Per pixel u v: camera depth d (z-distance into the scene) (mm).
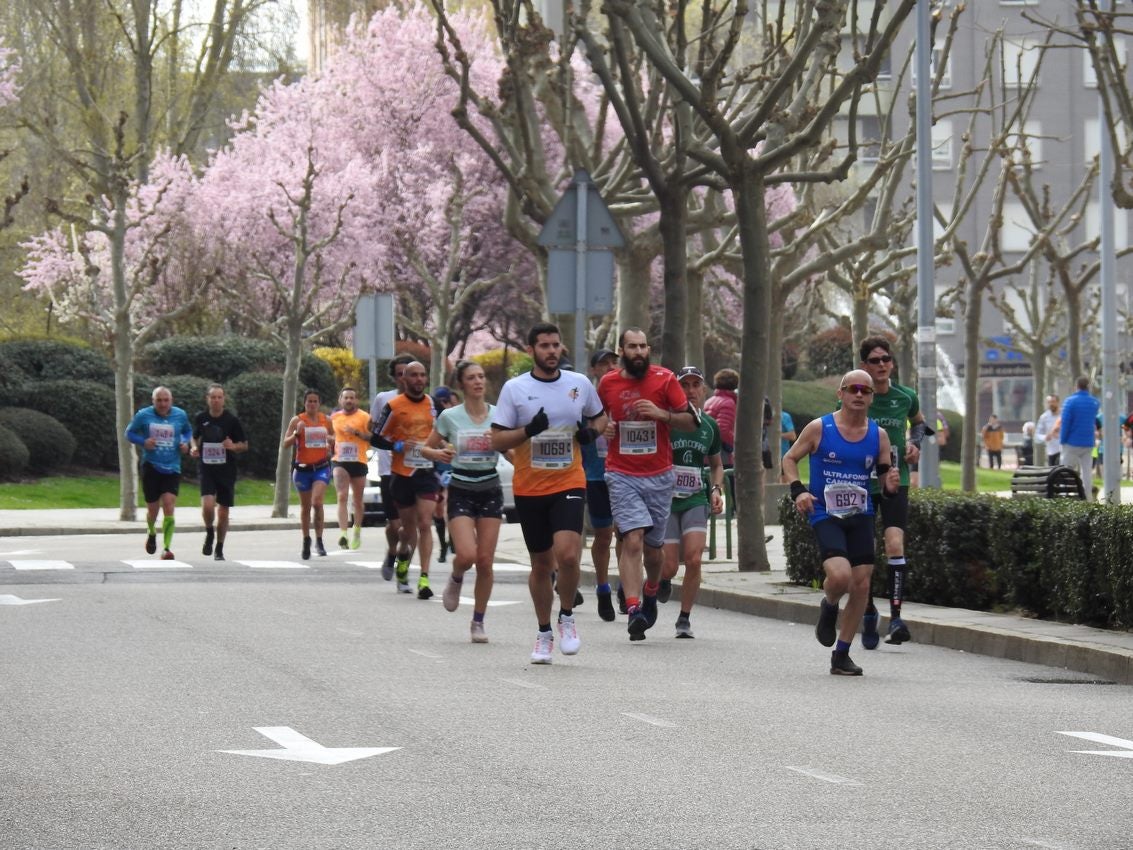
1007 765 13578
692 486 23453
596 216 31406
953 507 24953
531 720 15766
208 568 34812
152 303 82938
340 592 29859
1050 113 115750
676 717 15992
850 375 19453
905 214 56969
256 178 81188
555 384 20328
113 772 13148
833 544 19328
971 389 51406
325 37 96938
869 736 14969
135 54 62750
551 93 40625
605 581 24828
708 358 97938
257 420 71125
